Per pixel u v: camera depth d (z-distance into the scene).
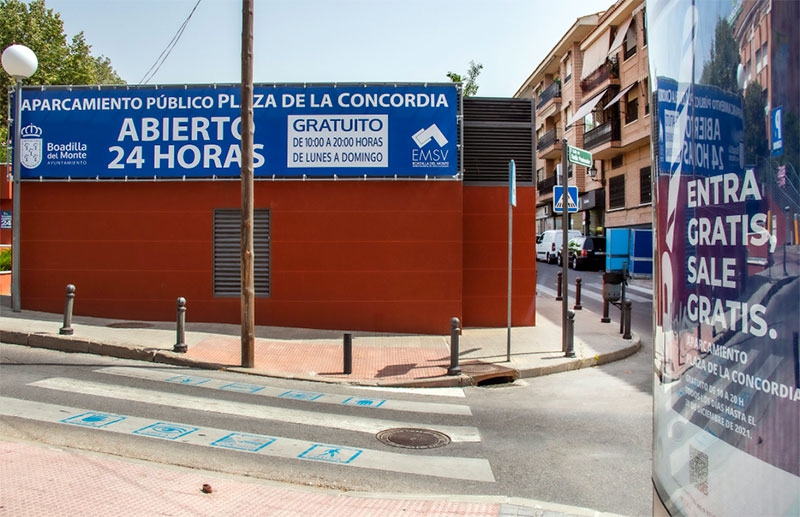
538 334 13.05
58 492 4.44
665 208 2.03
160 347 10.23
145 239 12.85
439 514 4.45
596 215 38.50
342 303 12.75
